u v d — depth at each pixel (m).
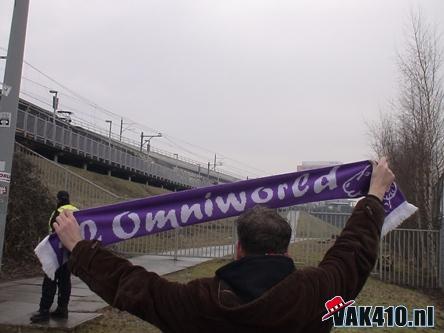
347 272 2.22
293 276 2.09
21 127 29.19
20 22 9.32
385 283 13.27
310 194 3.36
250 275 2.08
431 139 15.54
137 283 2.18
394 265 13.65
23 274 11.94
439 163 15.48
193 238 16.45
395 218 3.12
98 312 8.45
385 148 20.86
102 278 2.25
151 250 16.44
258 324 1.97
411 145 16.02
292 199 3.35
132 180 52.28
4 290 9.94
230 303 2.03
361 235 2.35
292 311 1.99
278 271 2.10
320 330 2.12
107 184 38.69
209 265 15.19
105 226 3.19
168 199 3.25
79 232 2.50
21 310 8.30
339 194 3.38
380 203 2.51
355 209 2.49
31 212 14.11
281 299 2.01
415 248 13.92
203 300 2.05
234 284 2.08
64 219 2.50
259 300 1.99
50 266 2.78
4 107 9.20
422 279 13.40
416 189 15.55
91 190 19.86
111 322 7.97
